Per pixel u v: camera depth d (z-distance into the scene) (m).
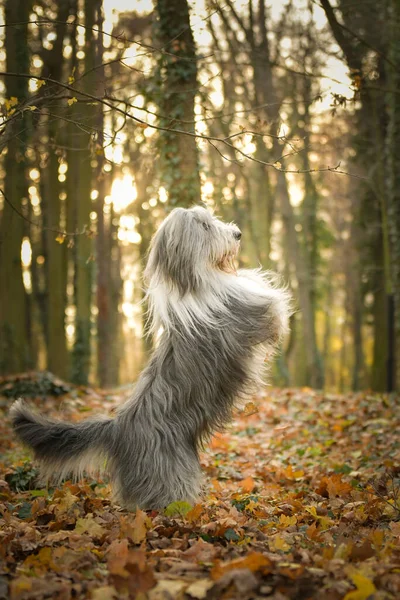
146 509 4.98
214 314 5.12
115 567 3.78
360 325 32.25
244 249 25.72
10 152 18.08
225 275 5.34
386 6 14.55
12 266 19.50
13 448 8.97
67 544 4.44
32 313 25.34
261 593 3.52
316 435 9.76
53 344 18.81
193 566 3.94
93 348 31.62
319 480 6.88
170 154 10.74
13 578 3.83
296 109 21.12
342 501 5.88
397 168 15.61
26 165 18.77
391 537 4.70
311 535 4.77
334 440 8.95
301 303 24.23
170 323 5.12
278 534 4.80
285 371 24.55
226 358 5.09
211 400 5.10
